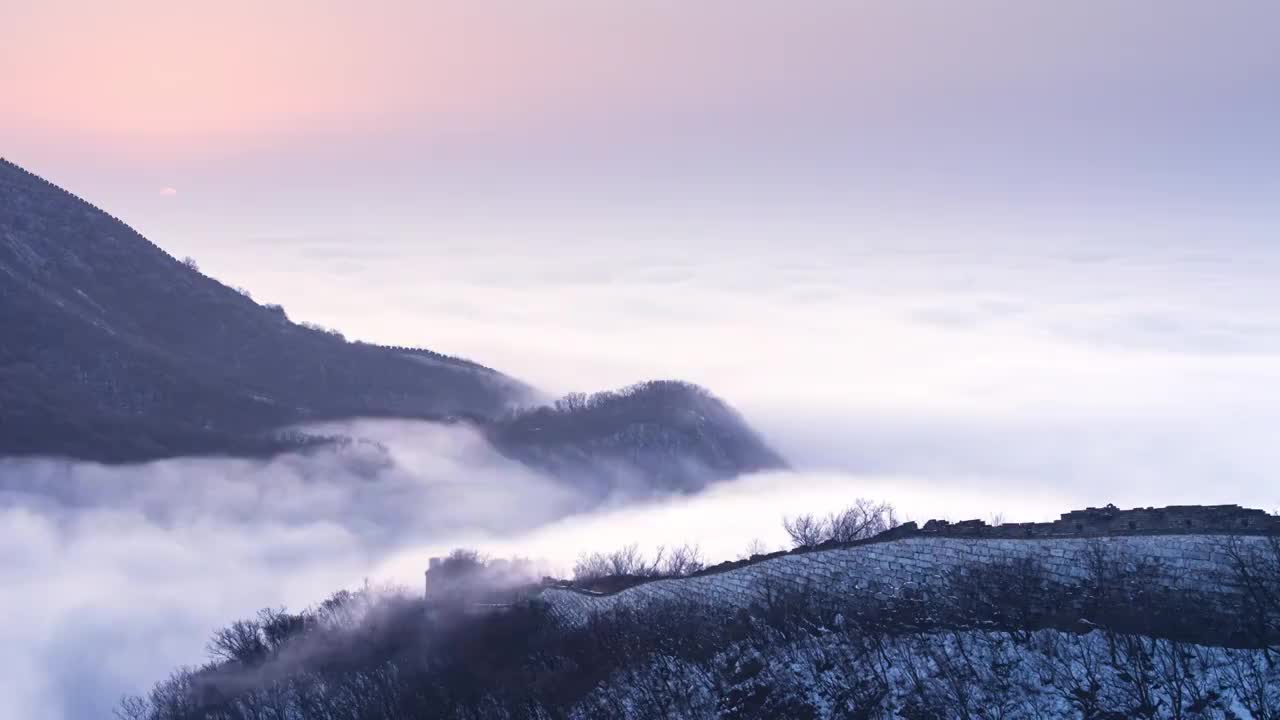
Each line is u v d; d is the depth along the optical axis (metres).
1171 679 109.31
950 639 125.25
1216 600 117.38
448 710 157.38
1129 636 114.38
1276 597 112.81
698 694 137.12
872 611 137.38
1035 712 112.75
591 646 158.88
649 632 154.38
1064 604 124.44
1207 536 122.06
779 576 155.75
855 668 127.94
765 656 137.12
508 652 173.12
